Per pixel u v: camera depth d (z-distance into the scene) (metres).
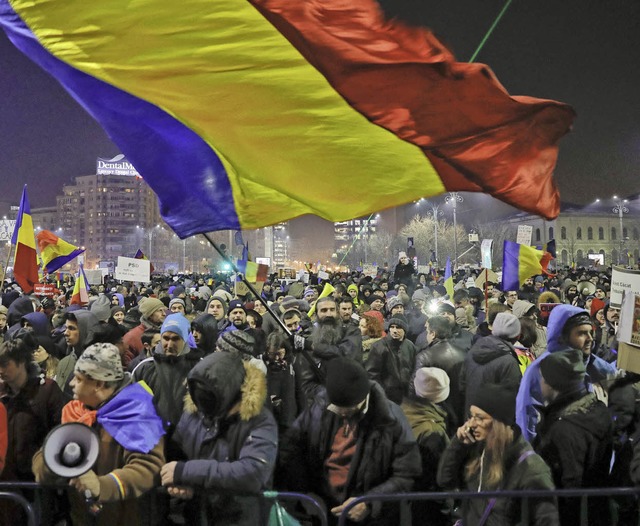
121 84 3.88
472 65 3.61
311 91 3.81
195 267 139.62
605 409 4.28
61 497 4.04
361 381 3.81
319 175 4.00
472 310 11.44
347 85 3.75
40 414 4.37
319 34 3.64
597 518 4.18
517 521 3.69
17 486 3.74
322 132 3.90
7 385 4.41
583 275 27.09
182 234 4.64
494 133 3.74
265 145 3.98
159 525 3.68
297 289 12.02
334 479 4.03
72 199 193.50
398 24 3.57
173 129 4.30
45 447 3.27
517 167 3.78
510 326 5.88
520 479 3.69
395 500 3.66
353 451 4.00
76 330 6.68
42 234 13.62
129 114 4.23
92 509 3.65
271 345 6.21
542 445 4.27
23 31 3.89
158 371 5.17
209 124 3.97
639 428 4.22
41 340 6.27
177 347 5.26
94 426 3.69
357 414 3.97
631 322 4.69
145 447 3.62
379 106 3.75
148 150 4.39
